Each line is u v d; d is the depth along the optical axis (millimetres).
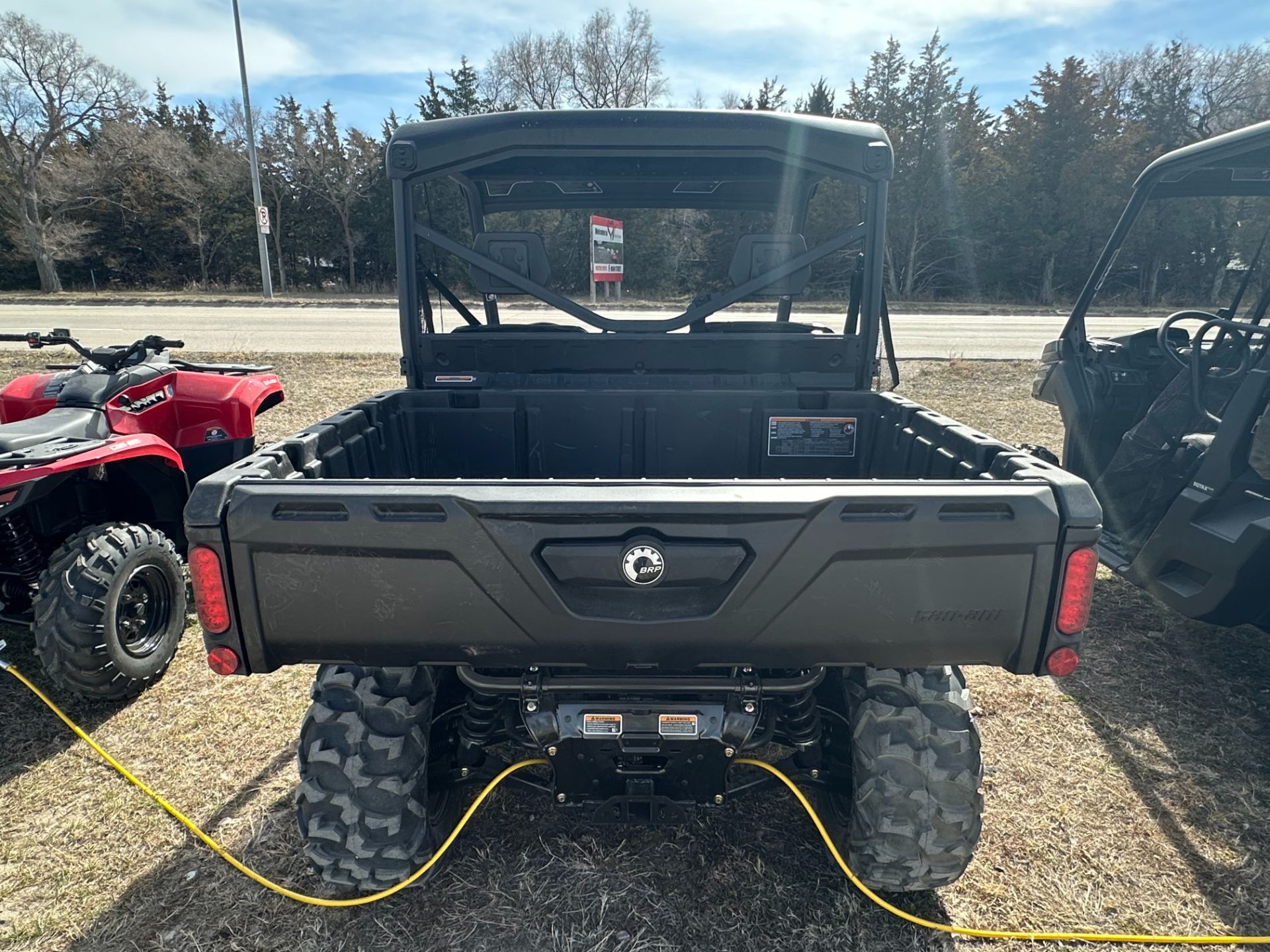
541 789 2146
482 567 1583
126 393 3773
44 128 28328
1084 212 28828
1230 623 3055
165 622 3336
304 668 3486
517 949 2012
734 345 2814
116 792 2637
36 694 3225
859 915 2117
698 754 1878
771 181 2914
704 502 1546
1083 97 31188
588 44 30156
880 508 1573
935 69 30156
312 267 35656
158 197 33312
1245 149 3230
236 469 1704
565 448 2873
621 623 1607
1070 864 2330
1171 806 2592
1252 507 2887
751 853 2340
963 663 1672
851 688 1962
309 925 2092
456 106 35875
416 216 2707
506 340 2805
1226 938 2064
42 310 19766
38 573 3229
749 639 1635
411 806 1967
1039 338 15867
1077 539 1579
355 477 2393
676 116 2408
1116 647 3682
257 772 2750
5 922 2104
